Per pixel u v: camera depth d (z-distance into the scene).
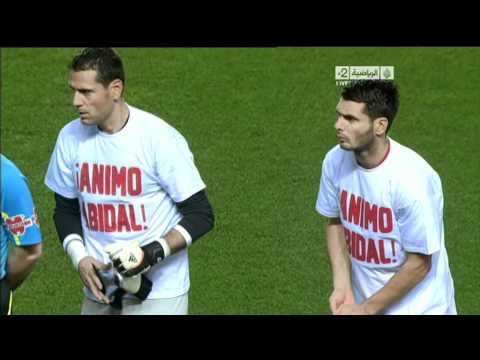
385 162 22.00
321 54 39.97
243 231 32.00
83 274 23.16
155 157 22.66
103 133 22.77
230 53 39.97
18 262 21.62
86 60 22.00
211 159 34.94
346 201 22.94
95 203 23.22
